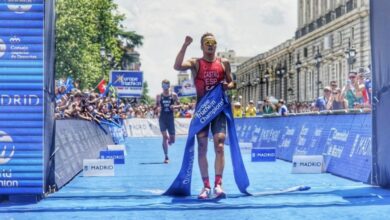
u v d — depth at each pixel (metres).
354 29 67.56
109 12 64.56
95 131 17.20
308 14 92.38
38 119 7.89
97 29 61.97
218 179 8.42
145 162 15.79
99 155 16.45
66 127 11.73
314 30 85.69
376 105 9.35
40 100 7.88
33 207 7.51
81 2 48.94
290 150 15.52
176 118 40.94
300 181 10.48
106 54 60.41
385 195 8.38
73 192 9.02
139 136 39.38
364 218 6.69
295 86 98.25
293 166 12.01
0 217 6.87
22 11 7.80
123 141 29.44
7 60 7.83
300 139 14.80
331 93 16.84
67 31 47.44
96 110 19.73
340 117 12.06
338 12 74.81
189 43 8.31
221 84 8.48
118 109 30.97
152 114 51.34
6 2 7.79
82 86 48.62
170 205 7.68
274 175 11.65
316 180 10.62
